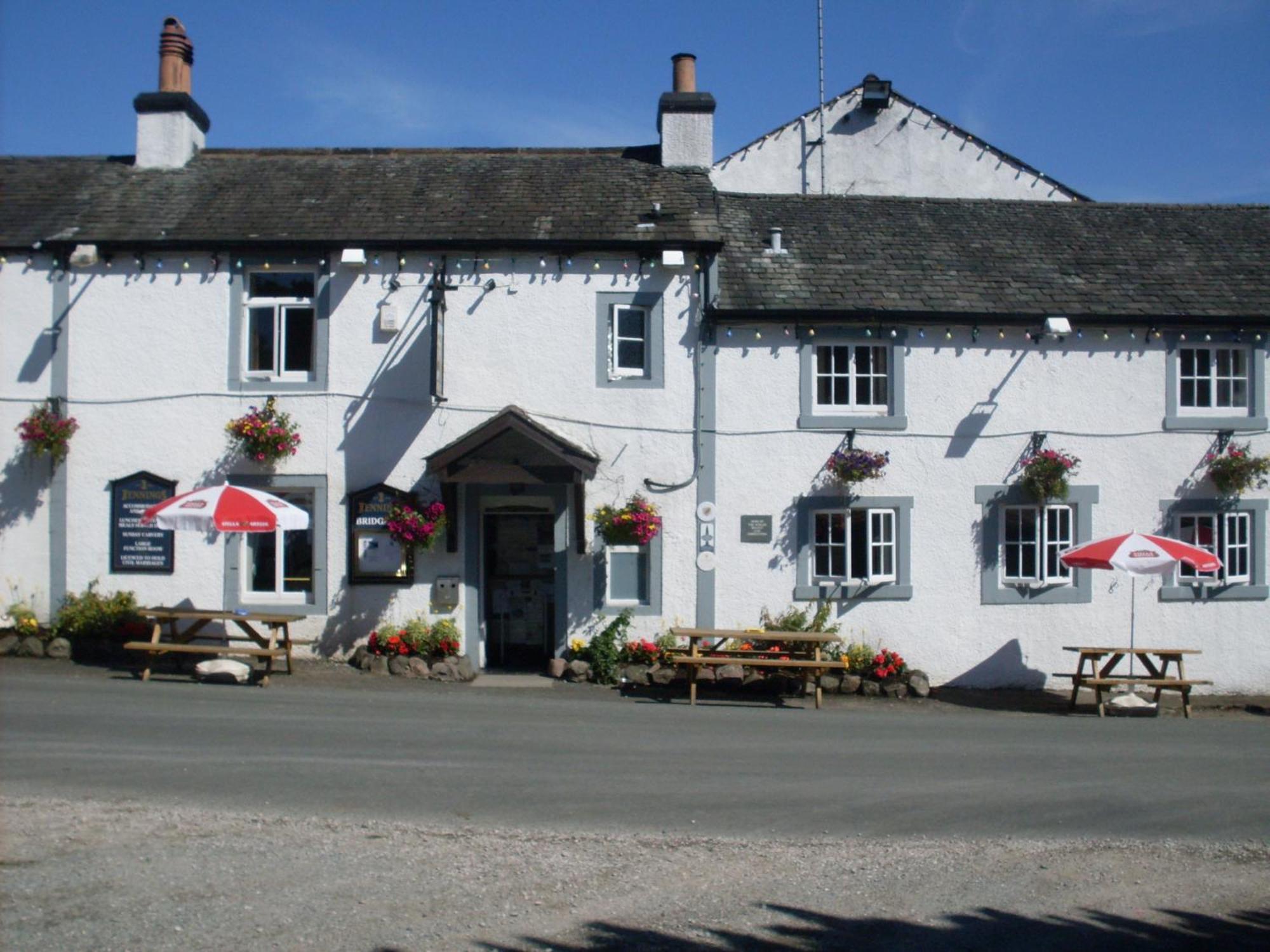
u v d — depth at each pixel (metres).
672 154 16.34
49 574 14.20
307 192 15.46
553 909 6.02
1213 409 14.99
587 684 13.62
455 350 14.30
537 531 14.70
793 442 14.41
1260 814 8.41
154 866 6.39
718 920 5.97
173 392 14.27
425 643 13.78
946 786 8.98
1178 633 14.77
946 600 14.50
